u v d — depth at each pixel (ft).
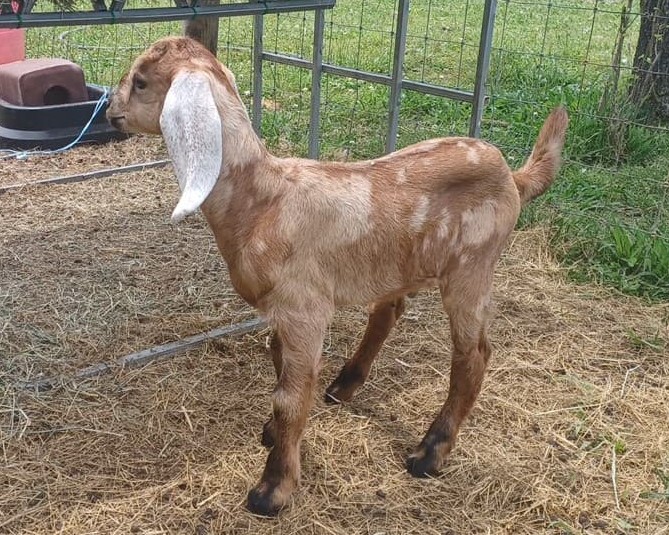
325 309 9.28
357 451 10.78
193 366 12.46
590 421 11.61
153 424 11.14
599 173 19.76
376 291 9.70
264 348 13.02
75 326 13.33
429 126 22.77
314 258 9.08
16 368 12.15
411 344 13.39
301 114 23.81
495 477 10.40
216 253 16.25
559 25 38.14
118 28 31.30
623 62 29.32
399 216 9.40
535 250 16.78
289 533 9.37
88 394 11.64
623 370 12.96
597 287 15.56
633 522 9.76
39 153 20.81
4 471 10.11
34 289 14.39
